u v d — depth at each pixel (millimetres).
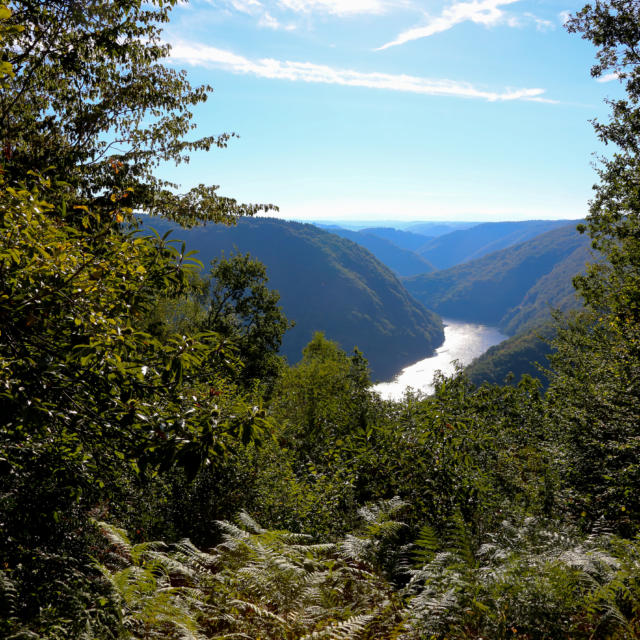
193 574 3928
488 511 6289
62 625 2811
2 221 2383
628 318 13047
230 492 6766
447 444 6594
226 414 2703
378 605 3787
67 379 2490
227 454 2486
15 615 2859
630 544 4469
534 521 5492
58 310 2418
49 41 9914
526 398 16688
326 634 2953
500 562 4316
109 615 2869
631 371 9211
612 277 19156
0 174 2645
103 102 11602
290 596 3625
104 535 4195
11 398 2111
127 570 3258
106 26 10516
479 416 7941
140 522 5438
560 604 3479
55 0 9211
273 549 4367
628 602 3549
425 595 3645
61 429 2953
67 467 3197
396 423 7426
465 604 3586
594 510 7340
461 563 4117
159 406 2686
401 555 4891
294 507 6562
